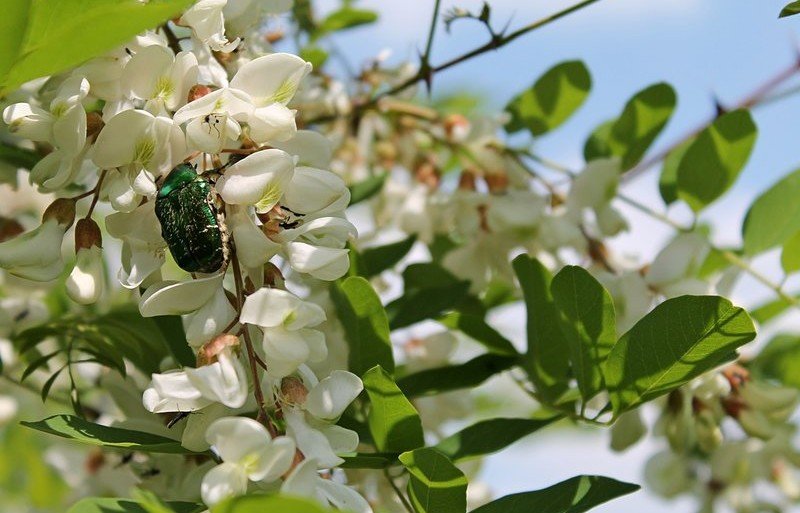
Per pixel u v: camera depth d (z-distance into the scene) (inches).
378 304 16.4
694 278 18.6
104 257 20.2
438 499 15.3
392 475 17.4
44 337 17.8
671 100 19.7
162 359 17.5
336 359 17.4
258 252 15.4
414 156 21.4
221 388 14.9
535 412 19.6
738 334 15.8
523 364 18.1
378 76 21.4
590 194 19.7
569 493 15.5
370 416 16.1
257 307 15.0
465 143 20.8
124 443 15.2
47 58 14.5
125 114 15.4
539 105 20.5
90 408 19.4
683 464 23.1
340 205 15.8
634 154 20.1
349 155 21.4
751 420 18.4
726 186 19.0
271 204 15.5
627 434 18.7
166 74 15.7
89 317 17.9
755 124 18.7
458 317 18.4
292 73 15.7
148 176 15.5
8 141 18.2
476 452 16.8
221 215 15.4
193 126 15.4
